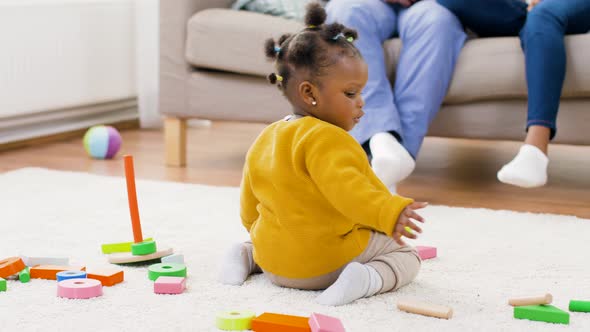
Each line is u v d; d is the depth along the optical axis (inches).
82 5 120.2
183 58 97.0
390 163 73.2
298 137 46.6
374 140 76.5
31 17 110.9
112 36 127.6
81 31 120.6
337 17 82.6
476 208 76.1
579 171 99.5
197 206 75.3
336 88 47.1
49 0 114.3
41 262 53.5
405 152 75.6
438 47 80.4
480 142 123.6
